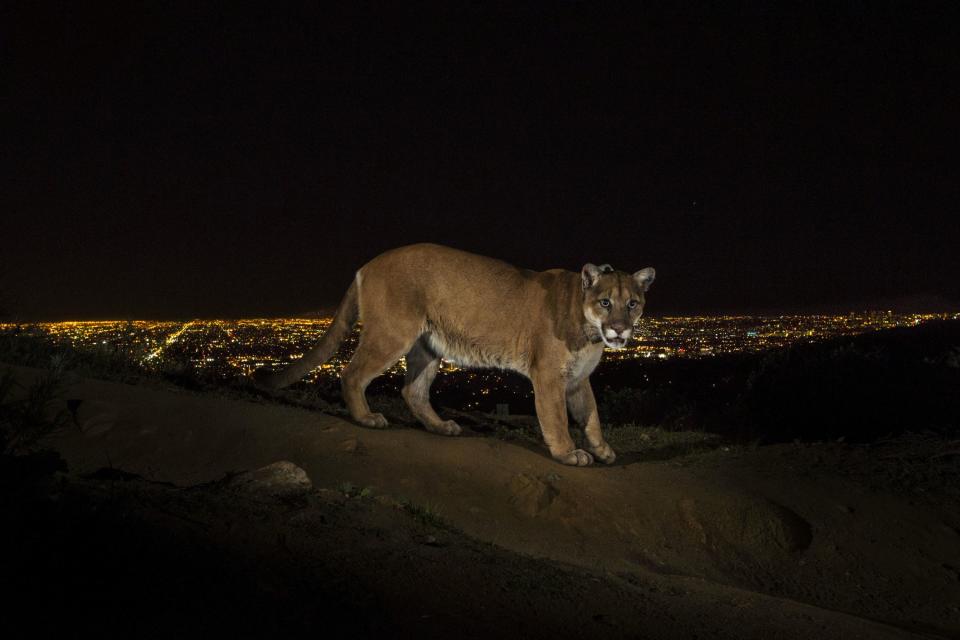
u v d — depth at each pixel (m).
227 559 1.32
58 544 1.20
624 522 2.37
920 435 3.57
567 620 1.40
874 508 2.69
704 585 1.94
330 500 1.86
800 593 2.21
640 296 2.73
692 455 3.23
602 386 6.95
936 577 2.38
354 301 3.04
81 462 2.13
